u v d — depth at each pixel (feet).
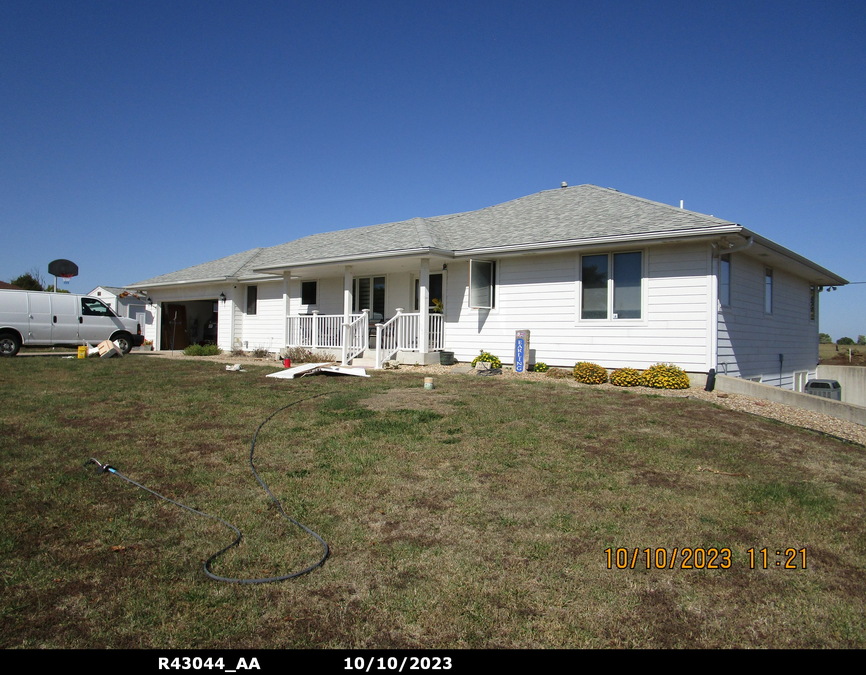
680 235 37.91
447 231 56.08
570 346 44.55
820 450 22.24
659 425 25.09
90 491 16.14
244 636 9.80
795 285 58.23
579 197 54.44
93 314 64.39
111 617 10.16
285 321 60.70
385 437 22.26
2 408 27.61
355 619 10.34
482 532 13.94
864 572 12.46
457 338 51.29
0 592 10.78
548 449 20.86
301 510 15.08
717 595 11.40
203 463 18.90
